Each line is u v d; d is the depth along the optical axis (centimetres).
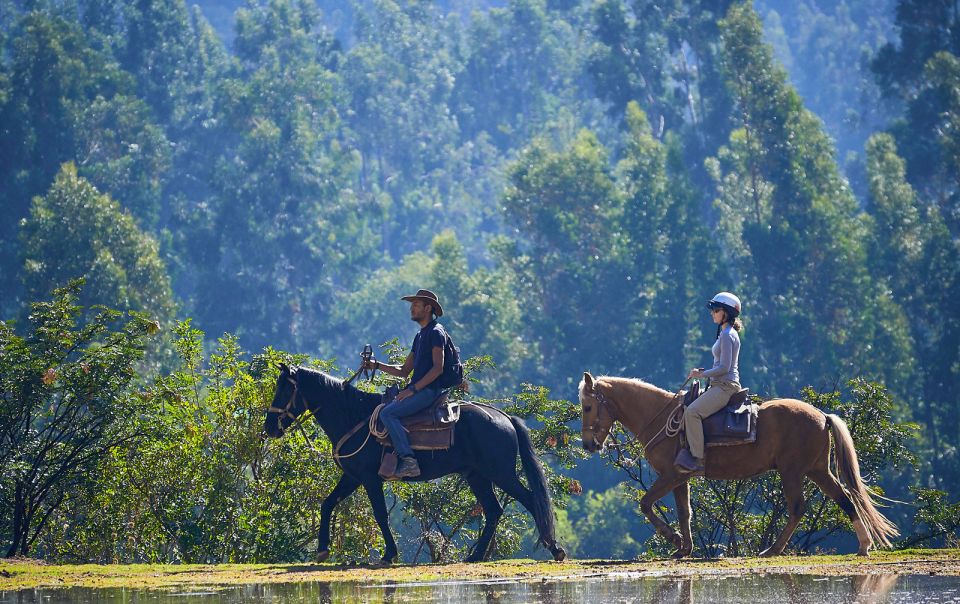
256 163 8550
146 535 1775
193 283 8900
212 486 1728
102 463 1698
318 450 1686
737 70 6331
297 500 1728
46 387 1645
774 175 6197
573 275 6159
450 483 1894
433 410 1238
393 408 1232
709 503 1930
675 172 6475
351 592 927
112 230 5975
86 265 5781
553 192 6431
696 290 5984
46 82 7919
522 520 2034
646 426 1264
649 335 5981
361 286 8881
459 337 5975
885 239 6009
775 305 5850
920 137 7200
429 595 892
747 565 1094
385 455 1240
